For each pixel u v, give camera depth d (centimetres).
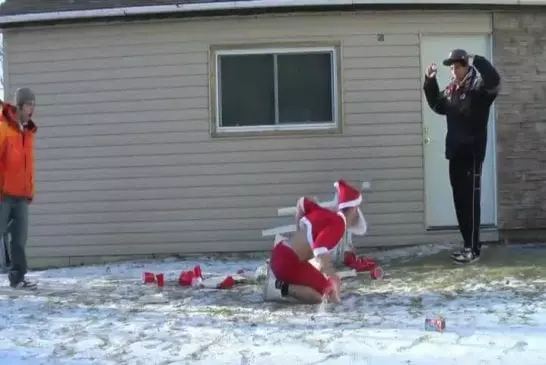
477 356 430
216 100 883
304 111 884
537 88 882
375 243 877
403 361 425
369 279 695
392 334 486
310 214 581
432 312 548
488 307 555
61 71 895
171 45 885
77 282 746
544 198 884
